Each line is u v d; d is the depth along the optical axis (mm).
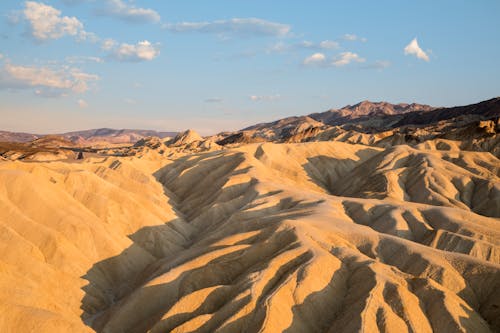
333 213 61500
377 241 49031
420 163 108375
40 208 58438
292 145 145625
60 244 52938
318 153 143375
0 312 33688
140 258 61750
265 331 33031
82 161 121125
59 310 42156
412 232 60531
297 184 110688
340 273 41906
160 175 126125
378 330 33500
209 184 109938
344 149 151125
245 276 41219
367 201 72750
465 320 35219
